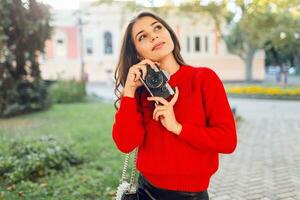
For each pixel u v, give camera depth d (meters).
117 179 5.44
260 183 5.51
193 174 1.93
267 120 12.43
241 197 4.93
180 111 1.93
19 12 10.97
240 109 15.93
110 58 38.16
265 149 7.91
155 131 1.97
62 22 37.81
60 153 6.34
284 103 18.31
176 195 1.96
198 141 1.85
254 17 18.14
